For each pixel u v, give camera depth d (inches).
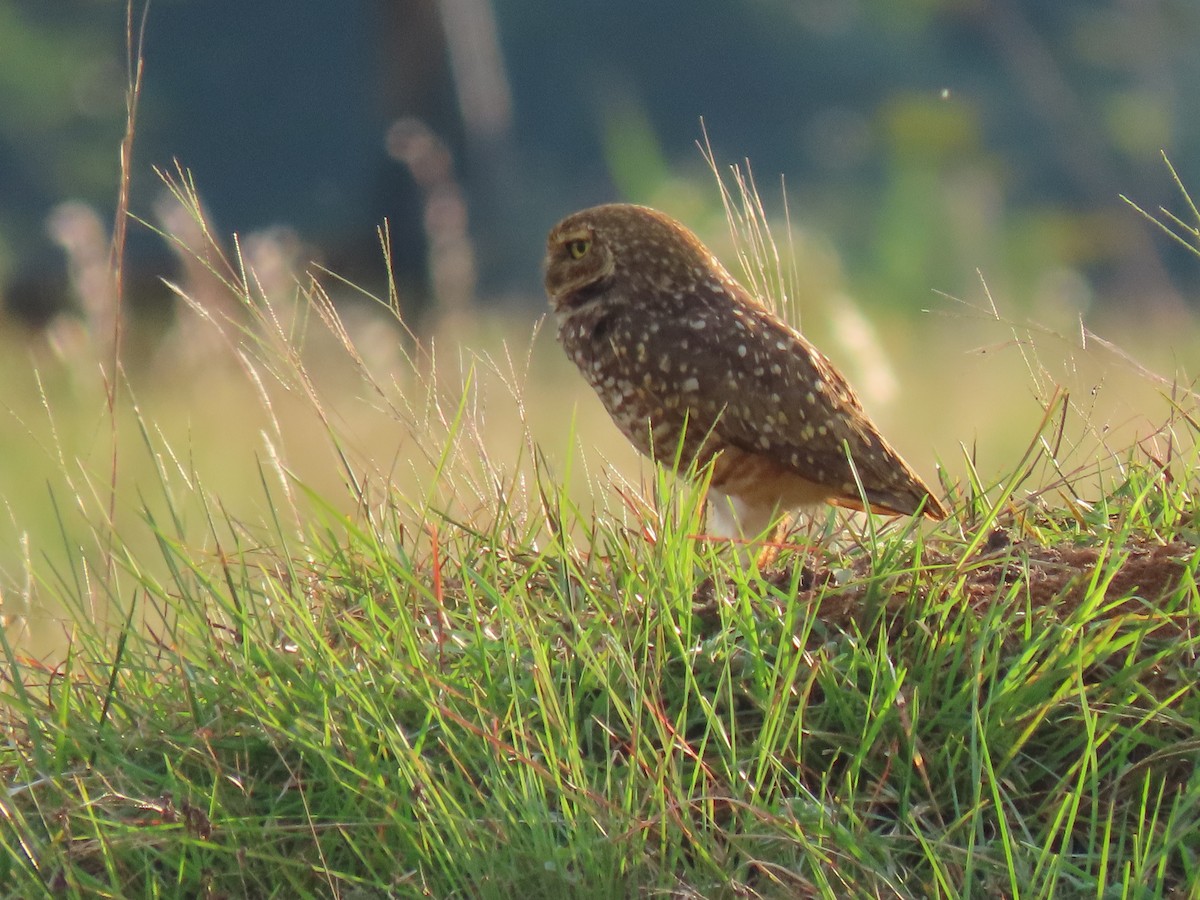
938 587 294.0
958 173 1412.4
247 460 684.1
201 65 2474.2
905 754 270.5
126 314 1206.3
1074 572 303.1
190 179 386.0
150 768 286.7
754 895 247.0
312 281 373.7
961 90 2084.2
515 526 342.6
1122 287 1320.1
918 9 1927.9
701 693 284.5
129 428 764.6
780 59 2421.3
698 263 406.0
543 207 2277.3
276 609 313.7
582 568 315.9
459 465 358.3
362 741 272.1
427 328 938.7
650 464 526.9
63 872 261.7
